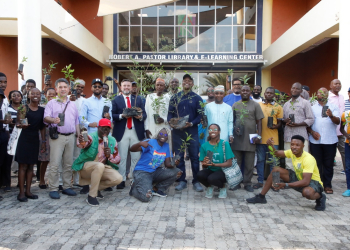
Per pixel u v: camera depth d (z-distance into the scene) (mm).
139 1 11195
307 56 14734
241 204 4812
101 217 4188
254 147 5566
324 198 4562
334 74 12039
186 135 5609
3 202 4824
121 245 3355
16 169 7020
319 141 5473
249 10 14461
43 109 5109
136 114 5434
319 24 9102
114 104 5754
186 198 5129
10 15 8656
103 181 4973
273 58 13070
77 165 4914
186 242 3436
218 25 14523
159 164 5133
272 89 5879
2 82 5781
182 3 14539
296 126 5523
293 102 5699
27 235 3580
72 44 10414
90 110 5672
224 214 4348
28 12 8164
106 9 11539
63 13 9758
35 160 4938
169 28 14594
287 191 5609
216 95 5590
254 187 5750
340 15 8016
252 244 3393
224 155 4984
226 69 14680
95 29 14664
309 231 3754
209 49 14586
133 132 5730
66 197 5129
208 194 5141
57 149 5047
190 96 5648
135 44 14648
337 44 11727
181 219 4133
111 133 6203
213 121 5578
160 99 5668
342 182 6289
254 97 6949
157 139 5191
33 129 4902
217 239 3518
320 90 5484
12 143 4957
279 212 4445
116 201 4926
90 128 5613
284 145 5832
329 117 5293
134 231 3727
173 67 14461
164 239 3510
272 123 5539
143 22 14609
